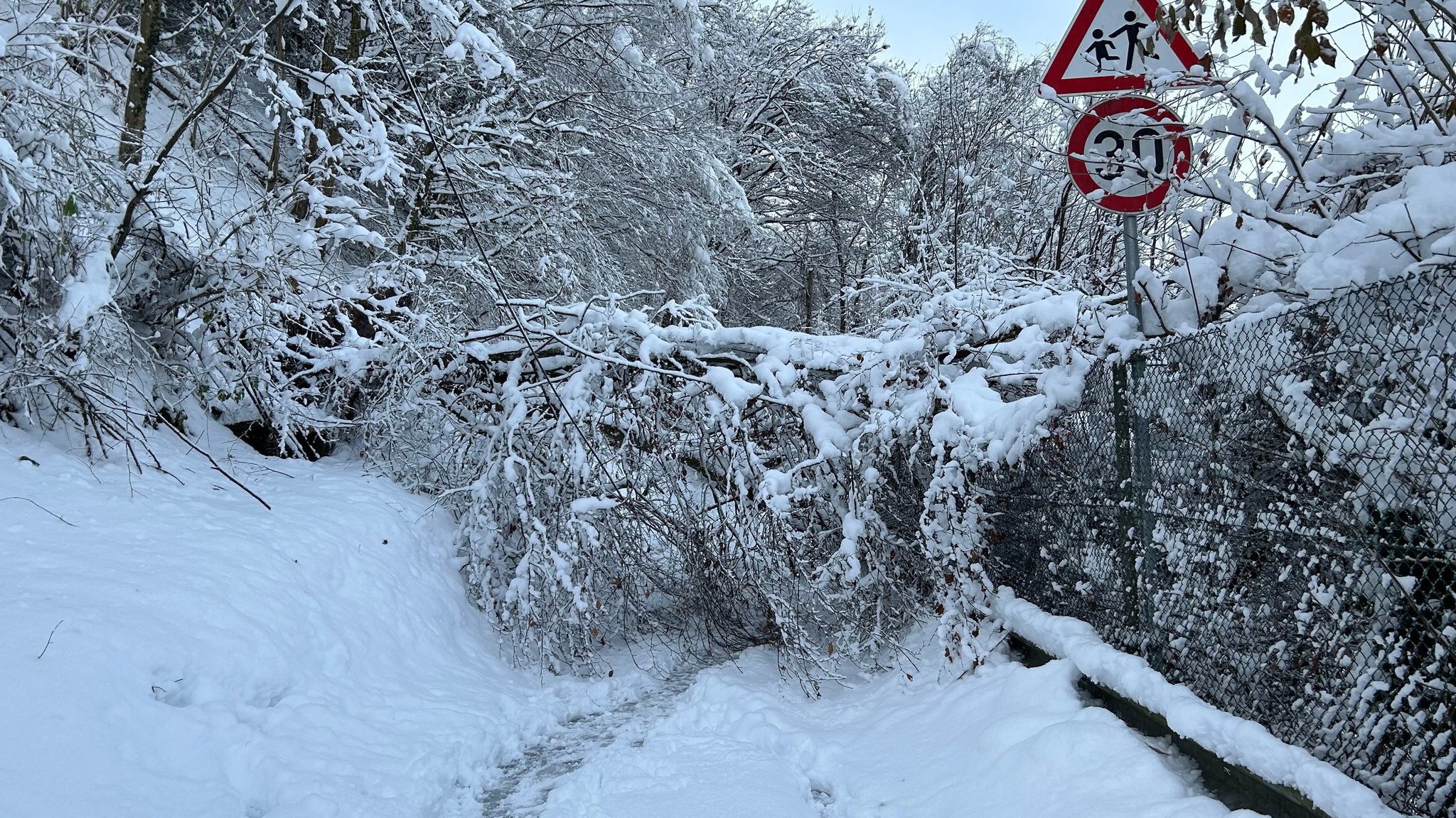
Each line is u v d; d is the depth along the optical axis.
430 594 6.70
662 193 14.73
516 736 5.54
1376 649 2.88
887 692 5.92
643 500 7.07
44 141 5.73
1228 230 4.16
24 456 5.46
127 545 4.93
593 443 7.09
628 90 14.04
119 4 8.02
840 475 6.59
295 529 6.07
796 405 6.86
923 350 6.41
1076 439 5.10
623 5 13.54
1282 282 4.12
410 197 11.11
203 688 4.23
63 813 3.18
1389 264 3.33
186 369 7.13
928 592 6.56
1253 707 3.46
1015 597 5.96
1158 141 4.48
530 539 6.82
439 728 5.13
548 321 7.94
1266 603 3.37
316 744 4.39
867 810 4.30
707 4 16.92
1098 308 5.75
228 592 4.92
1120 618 4.57
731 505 6.87
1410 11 3.42
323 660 5.15
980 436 5.56
